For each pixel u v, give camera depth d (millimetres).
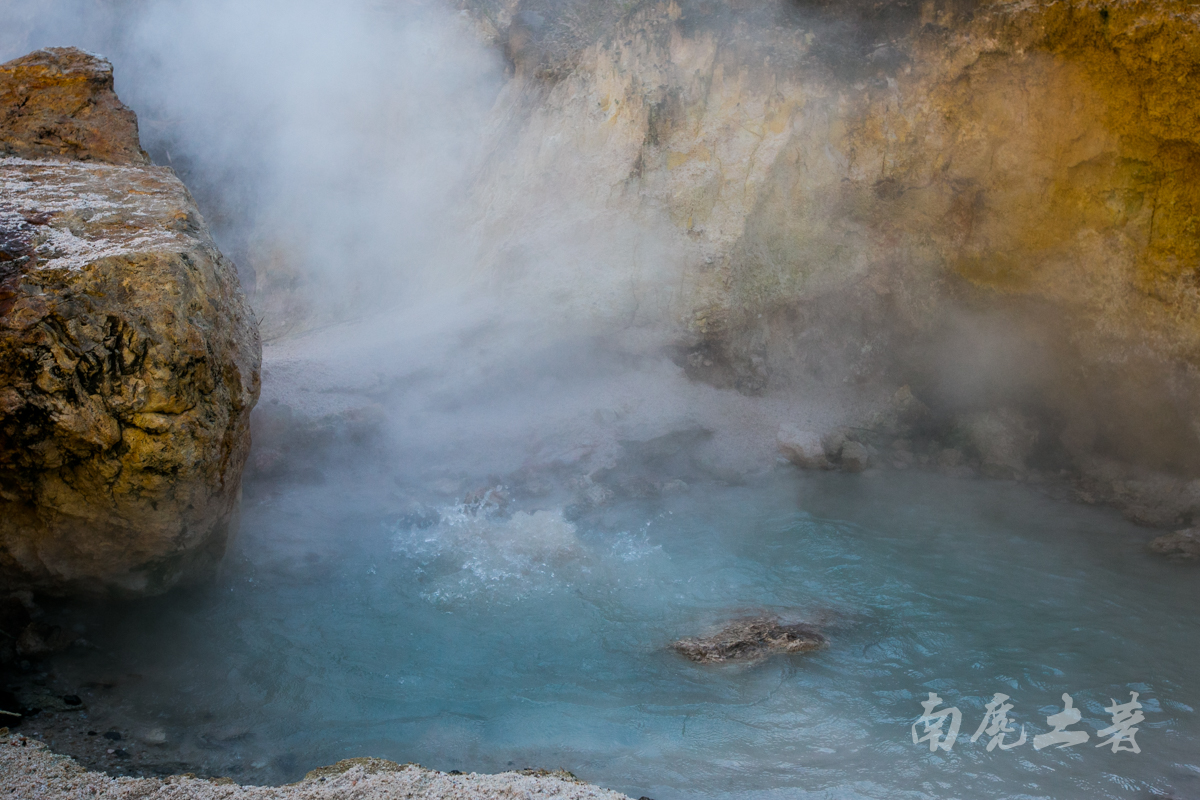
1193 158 7867
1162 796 4457
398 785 4035
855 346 10828
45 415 4895
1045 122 8828
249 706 5273
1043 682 5609
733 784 4555
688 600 6844
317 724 5105
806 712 5270
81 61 7395
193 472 5324
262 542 7590
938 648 6059
